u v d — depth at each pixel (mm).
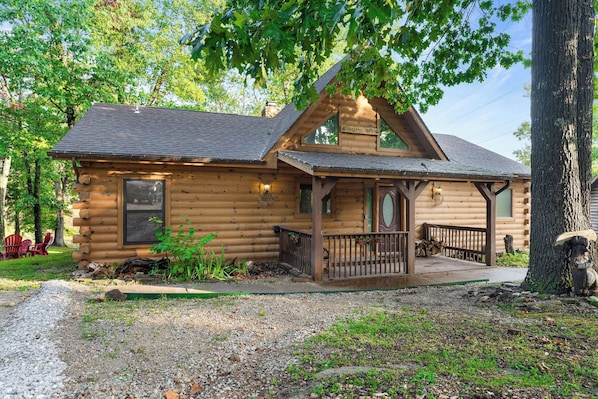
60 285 6109
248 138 9805
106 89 13070
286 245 8633
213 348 3574
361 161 8242
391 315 4680
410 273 7898
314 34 3021
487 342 3467
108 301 5379
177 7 18141
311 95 4254
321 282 7051
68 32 11977
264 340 3807
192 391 2691
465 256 10148
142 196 7906
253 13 2324
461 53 7109
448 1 5574
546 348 3256
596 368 2783
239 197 8750
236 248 8711
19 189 18719
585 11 5406
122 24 15977
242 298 5777
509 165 12562
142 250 7852
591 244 4898
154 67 17875
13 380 2736
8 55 10648
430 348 3357
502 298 5316
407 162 8953
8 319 4375
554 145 5207
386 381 2596
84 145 7219
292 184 9289
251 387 2721
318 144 9219
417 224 11094
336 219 9805
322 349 3449
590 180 5371
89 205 7465
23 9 10961
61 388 2686
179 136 8945
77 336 3764
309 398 2404
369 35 3646
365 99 9781
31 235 23609
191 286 6496
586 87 5391
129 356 3314
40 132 12805
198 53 2631
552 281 5133
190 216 8281
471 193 11898
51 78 11680
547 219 5238
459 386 2494
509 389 2439
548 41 5246
